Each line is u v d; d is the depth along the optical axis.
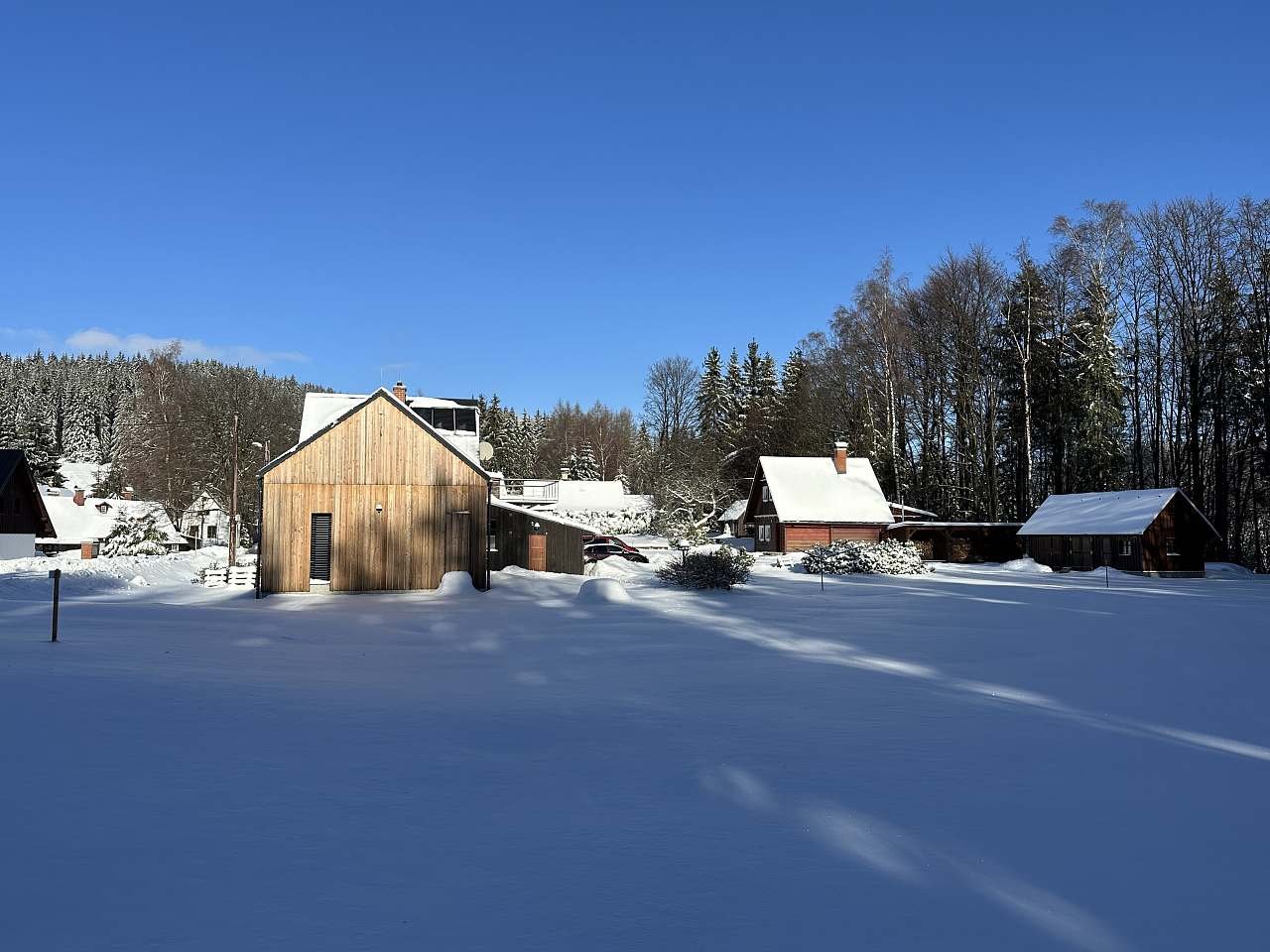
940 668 13.07
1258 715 9.75
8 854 4.70
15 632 14.48
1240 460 49.09
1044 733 8.66
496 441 115.00
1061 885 4.77
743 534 68.75
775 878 4.79
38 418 124.50
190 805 5.64
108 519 65.69
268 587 29.98
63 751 6.73
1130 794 6.54
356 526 30.78
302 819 5.49
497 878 4.68
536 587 31.33
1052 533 47.00
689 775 6.86
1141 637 17.25
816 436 70.69
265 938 3.86
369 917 4.12
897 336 59.91
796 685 11.39
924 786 6.67
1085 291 51.16
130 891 4.32
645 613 22.08
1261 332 45.69
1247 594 30.16
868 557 39.47
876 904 4.46
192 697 9.07
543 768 6.98
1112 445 51.34
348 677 11.34
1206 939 4.12
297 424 81.44
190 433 61.56
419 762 7.00
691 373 91.75
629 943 3.94
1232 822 5.90
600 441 109.19
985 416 60.62
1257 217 45.59
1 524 48.53
